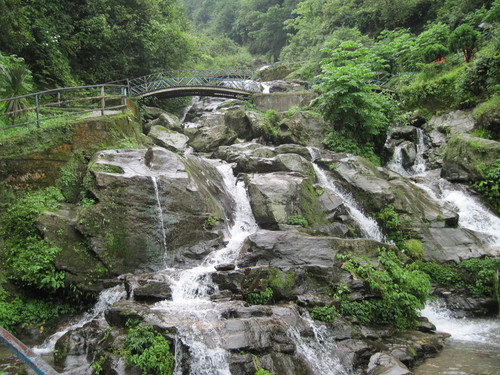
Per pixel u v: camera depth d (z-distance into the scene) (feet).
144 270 31.53
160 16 84.84
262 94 76.64
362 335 24.99
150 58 81.05
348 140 56.49
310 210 40.01
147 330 20.86
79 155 36.73
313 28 132.05
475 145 49.70
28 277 28.17
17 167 32.71
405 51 85.46
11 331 26.55
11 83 40.32
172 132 58.95
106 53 73.10
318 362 21.79
